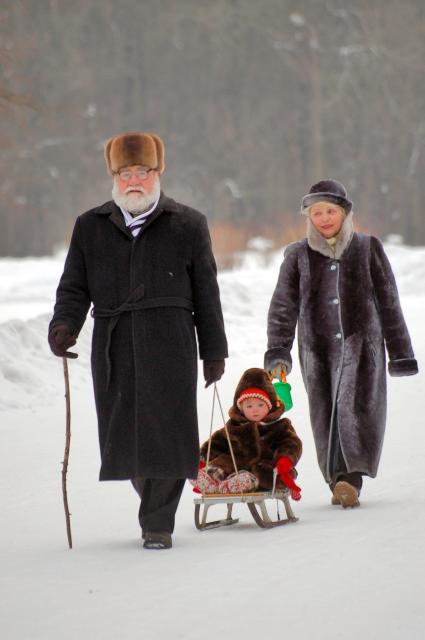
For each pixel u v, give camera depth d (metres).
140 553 18.53
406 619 13.93
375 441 22.50
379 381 22.80
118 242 19.84
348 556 17.25
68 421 19.67
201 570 16.89
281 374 22.80
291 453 20.44
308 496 23.98
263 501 20.48
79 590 16.05
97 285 19.83
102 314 19.75
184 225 19.84
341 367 22.69
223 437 21.00
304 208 23.09
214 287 19.86
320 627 13.75
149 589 15.87
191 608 14.75
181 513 23.06
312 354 23.02
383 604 14.59
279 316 23.20
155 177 19.97
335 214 22.88
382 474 25.19
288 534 19.31
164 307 19.55
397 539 18.20
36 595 15.89
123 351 19.55
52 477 26.50
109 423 19.56
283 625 13.88
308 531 19.39
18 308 80.38
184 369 19.45
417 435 28.89
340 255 22.97
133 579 16.53
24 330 42.16
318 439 22.89
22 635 13.96
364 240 23.09
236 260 112.94
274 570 16.61
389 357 22.84
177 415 19.30
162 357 19.38
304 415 32.56
